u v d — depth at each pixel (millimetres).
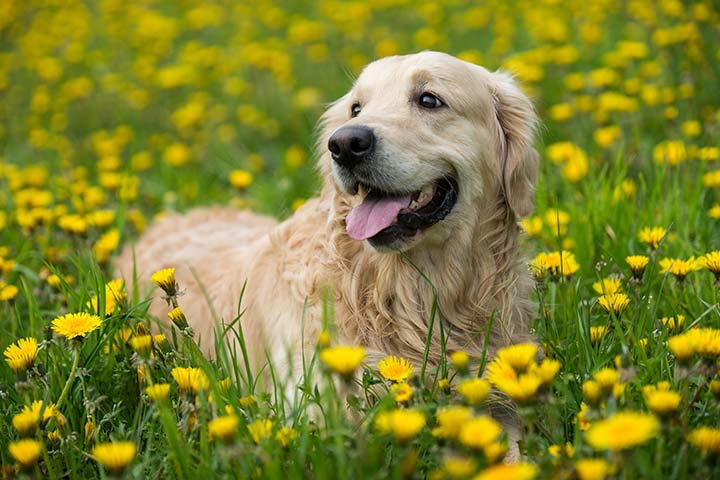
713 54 6156
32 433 2385
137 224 5406
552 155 5137
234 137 7254
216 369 3047
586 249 4207
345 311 3502
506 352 2271
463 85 3520
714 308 3090
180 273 4480
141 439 2801
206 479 2279
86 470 2676
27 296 3607
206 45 9906
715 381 2359
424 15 9125
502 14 8969
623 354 2438
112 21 10625
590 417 2242
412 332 3445
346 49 8531
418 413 2246
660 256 4066
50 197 5199
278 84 8062
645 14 7160
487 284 3510
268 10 10141
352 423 2807
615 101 5555
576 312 3164
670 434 2275
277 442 2355
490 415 3262
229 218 5137
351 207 3512
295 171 6383
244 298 3904
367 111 3473
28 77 9055
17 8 10930
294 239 3816
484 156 3547
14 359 2662
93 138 7211
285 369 3463
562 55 6785
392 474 2328
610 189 4762
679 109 5676
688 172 4742
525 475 1762
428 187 3412
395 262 3426
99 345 3027
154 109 8070
